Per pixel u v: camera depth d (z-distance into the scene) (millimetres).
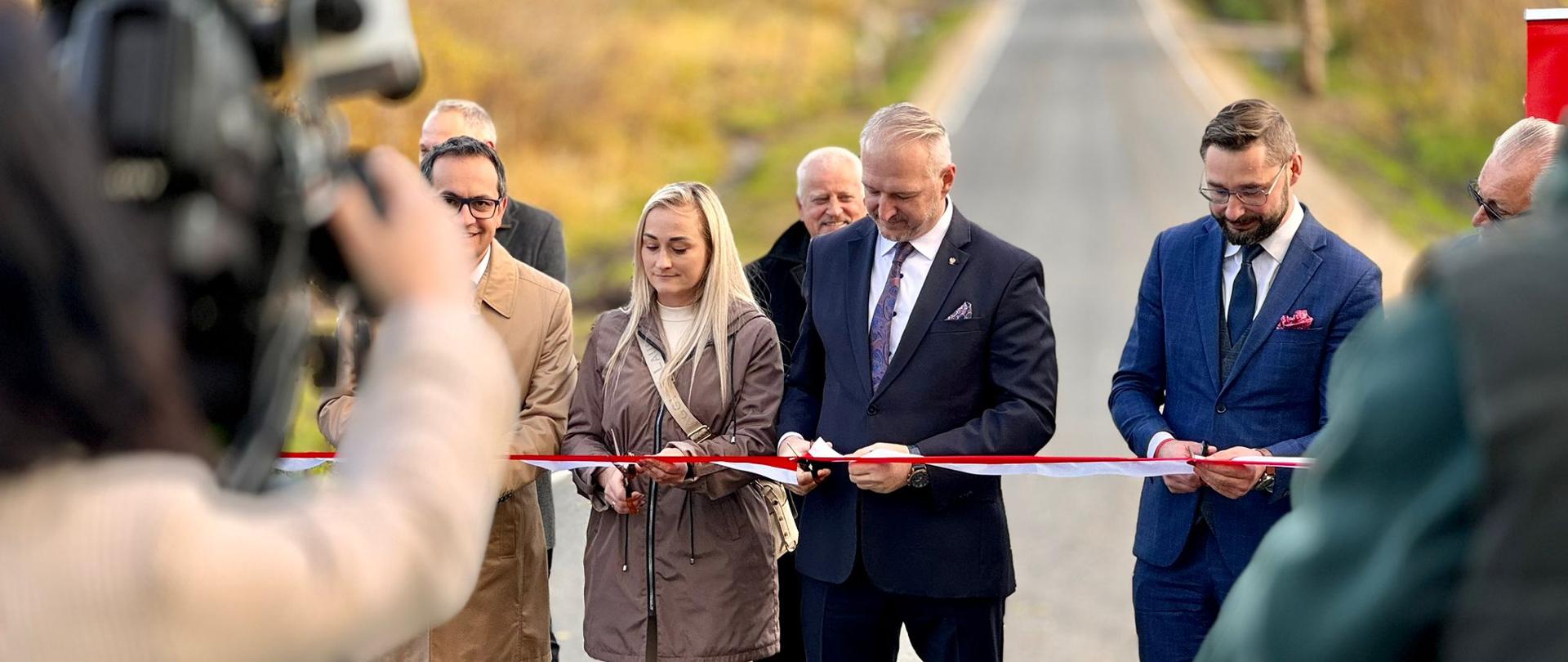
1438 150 35125
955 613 4258
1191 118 32938
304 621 1194
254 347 1336
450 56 27078
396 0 1431
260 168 1299
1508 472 1308
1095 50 44125
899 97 38469
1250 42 46188
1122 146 29469
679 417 4367
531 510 4504
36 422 1116
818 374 4602
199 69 1205
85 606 1123
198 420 1239
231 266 1263
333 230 1377
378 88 1447
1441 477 1349
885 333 4297
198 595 1143
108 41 1190
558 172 28188
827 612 4336
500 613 4395
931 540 4195
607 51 32188
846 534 4273
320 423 4316
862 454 4082
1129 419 4266
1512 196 4000
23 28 1116
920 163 4129
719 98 37000
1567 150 1448
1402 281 19109
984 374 4254
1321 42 39062
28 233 1073
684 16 43469
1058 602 6664
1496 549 1312
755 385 4434
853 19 49219
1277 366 4016
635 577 4367
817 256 4527
